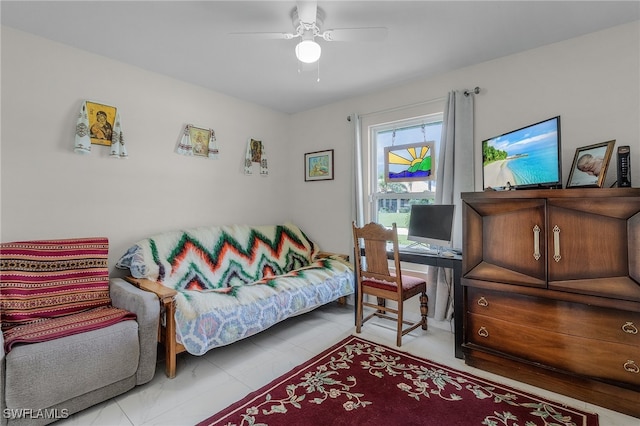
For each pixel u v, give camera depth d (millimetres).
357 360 2330
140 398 1887
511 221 2059
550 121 2020
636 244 1674
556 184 1970
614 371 1735
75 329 1765
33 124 2236
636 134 2129
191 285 2713
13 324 1874
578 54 2326
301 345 2617
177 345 2143
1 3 1868
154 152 2885
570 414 1709
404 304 3240
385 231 2584
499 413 1722
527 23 2145
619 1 1911
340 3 1902
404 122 3279
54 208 2334
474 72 2785
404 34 2266
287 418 1688
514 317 2051
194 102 3176
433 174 3119
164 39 2312
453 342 2643
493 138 2533
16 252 2023
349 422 1656
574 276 1835
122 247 2686
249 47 2434
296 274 3066
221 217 3432
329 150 3781
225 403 1843
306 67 2795
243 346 2607
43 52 2275
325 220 3844
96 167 2539
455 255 2527
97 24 2111
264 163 3850
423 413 1726
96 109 2523
